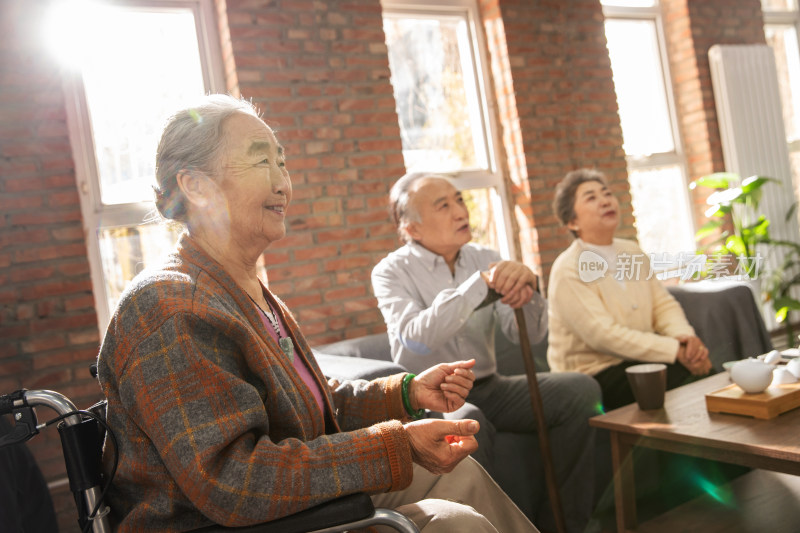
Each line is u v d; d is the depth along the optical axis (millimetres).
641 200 2812
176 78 2994
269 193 1146
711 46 2789
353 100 3072
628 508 1886
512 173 3135
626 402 2150
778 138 2760
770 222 2617
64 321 2600
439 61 3354
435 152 3320
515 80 3061
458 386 1287
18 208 2559
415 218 2219
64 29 2691
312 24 3008
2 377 2502
